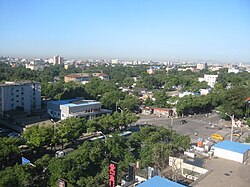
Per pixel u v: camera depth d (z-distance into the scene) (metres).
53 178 41.22
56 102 94.06
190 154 49.84
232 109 101.81
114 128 76.62
